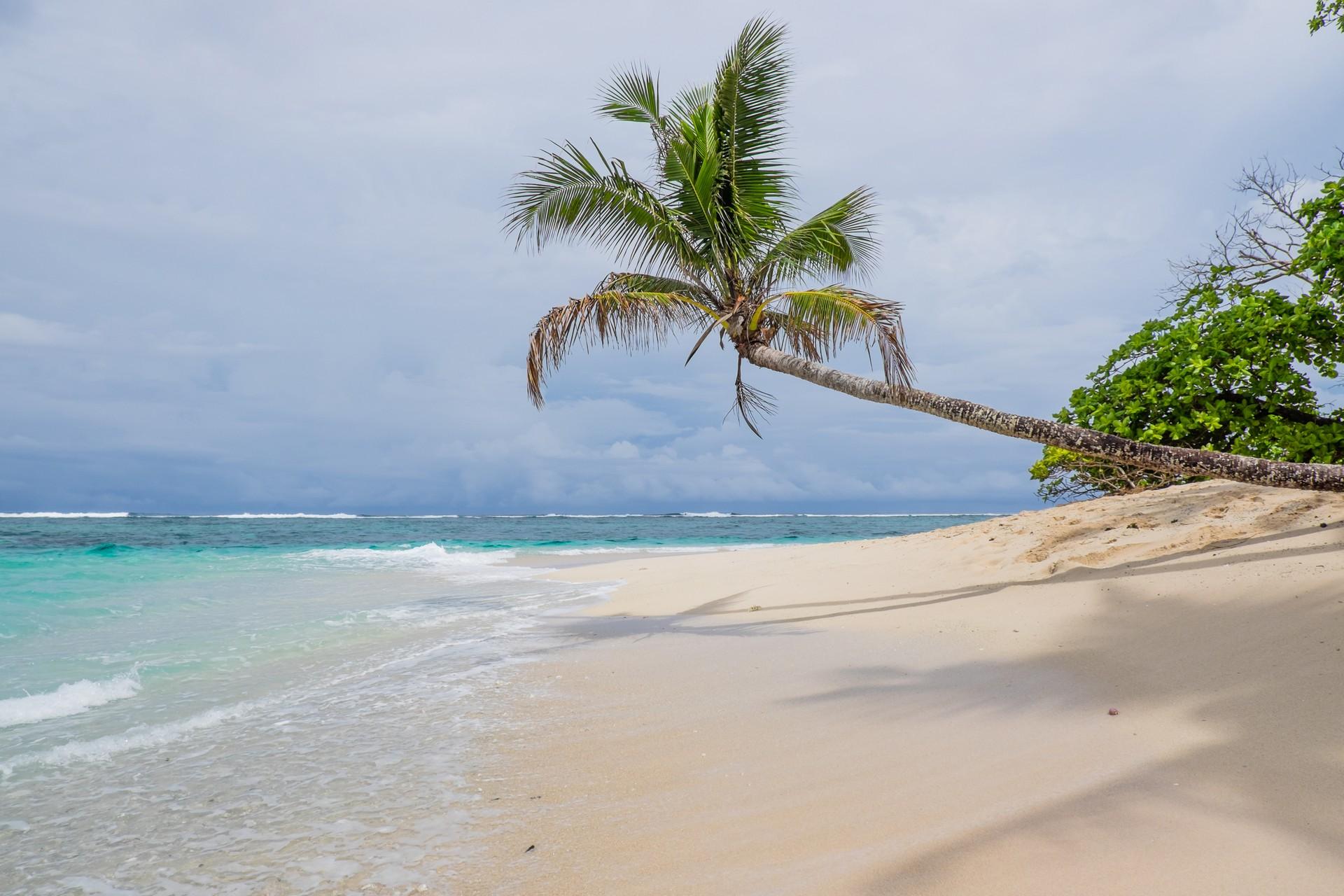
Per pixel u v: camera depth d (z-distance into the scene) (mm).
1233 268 10898
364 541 30875
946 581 7625
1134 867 2033
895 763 3006
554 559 18594
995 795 2592
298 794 3055
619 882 2217
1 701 4656
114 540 29453
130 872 2449
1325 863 1971
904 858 2186
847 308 7875
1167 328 10688
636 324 9547
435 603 9570
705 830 2525
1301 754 2641
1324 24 8688
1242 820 2244
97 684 5000
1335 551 5152
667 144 9641
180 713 4371
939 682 4211
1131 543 7012
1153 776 2627
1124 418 10125
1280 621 4086
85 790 3166
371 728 3955
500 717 4090
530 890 2199
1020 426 6938
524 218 9078
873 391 7730
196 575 13758
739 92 9703
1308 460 8914
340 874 2373
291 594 10734
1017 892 1955
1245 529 6520
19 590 11125
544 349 8492
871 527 62312
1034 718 3441
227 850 2574
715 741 3477
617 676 4965
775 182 10000
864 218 9664
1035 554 7621
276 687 4953
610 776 3119
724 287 9992
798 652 5352
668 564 14141
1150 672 3908
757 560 12594
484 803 2896
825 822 2504
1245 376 9102
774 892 2068
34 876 2432
